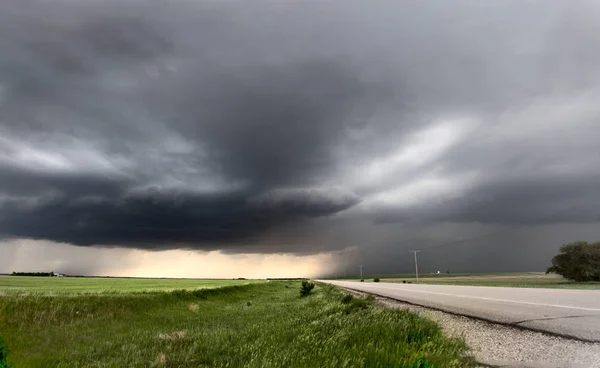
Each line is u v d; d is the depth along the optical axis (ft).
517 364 19.27
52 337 39.19
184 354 26.68
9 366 22.80
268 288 191.52
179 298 80.33
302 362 20.70
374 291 108.99
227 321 52.80
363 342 24.29
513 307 45.57
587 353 20.66
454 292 86.84
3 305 44.27
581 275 218.79
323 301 68.49
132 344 32.71
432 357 19.58
